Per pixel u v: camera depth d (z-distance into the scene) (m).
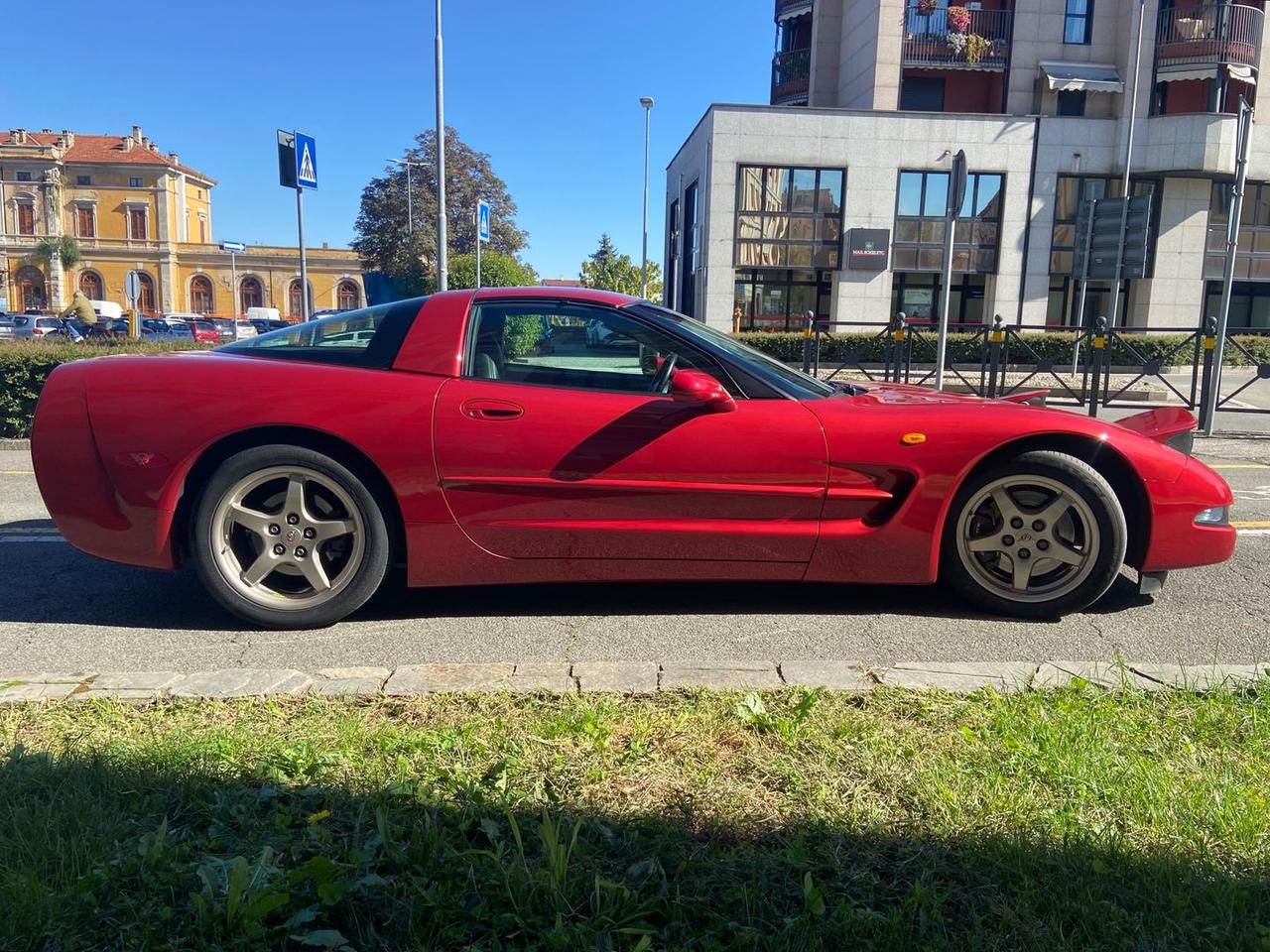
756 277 27.25
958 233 26.55
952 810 2.10
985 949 1.67
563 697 2.79
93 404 3.69
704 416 3.66
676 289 33.69
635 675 2.95
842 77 30.78
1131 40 26.44
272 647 3.62
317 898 1.79
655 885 1.84
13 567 4.76
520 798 2.16
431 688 2.86
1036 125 26.11
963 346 20.03
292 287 82.75
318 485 3.70
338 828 2.05
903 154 26.14
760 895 1.80
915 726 2.56
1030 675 2.95
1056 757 2.32
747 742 2.47
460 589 4.36
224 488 3.65
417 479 3.64
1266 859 1.92
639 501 3.70
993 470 3.76
